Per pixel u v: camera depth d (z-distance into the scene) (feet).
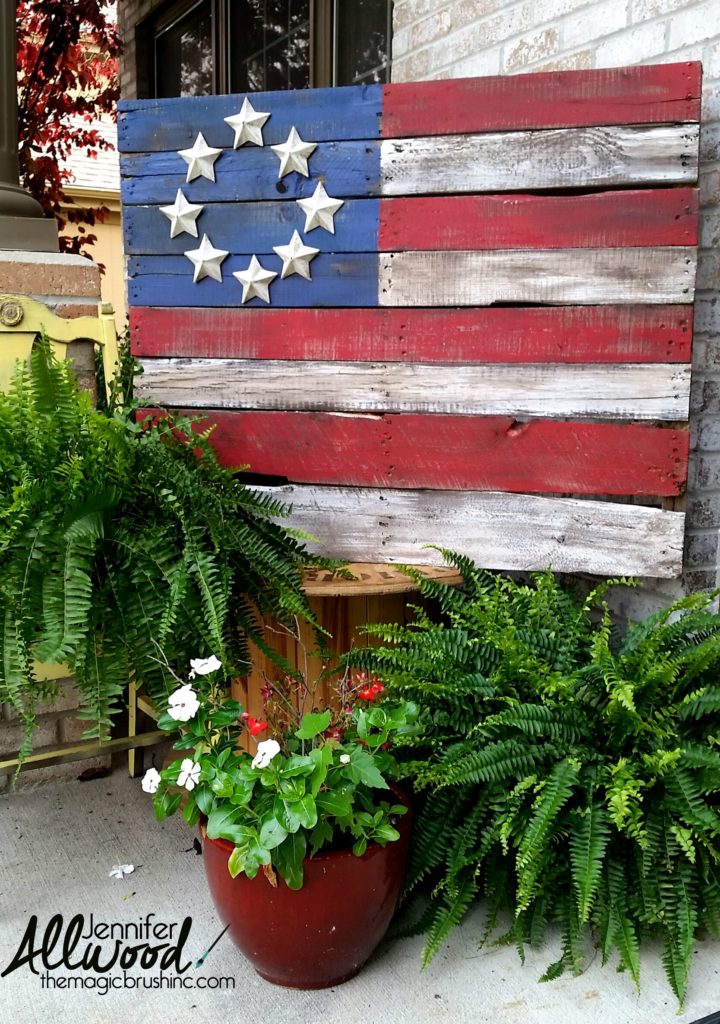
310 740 5.92
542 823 5.14
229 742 5.57
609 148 6.43
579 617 6.42
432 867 5.85
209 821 5.05
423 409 6.98
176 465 5.99
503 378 6.80
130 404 6.60
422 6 9.02
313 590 6.40
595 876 5.06
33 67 15.75
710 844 5.29
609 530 6.79
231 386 7.30
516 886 5.90
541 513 6.89
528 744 5.64
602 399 6.64
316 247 6.98
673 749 5.58
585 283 6.56
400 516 7.16
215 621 5.55
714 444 7.03
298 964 5.28
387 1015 5.27
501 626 6.30
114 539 5.69
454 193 6.76
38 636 5.27
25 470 5.28
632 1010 5.34
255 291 7.13
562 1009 5.34
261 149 6.97
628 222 6.43
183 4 14.07
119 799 7.79
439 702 6.21
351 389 7.08
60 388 5.55
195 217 7.15
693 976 5.63
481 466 6.94
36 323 6.98
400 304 6.90
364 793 5.34
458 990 5.49
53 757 7.30
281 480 7.66
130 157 7.24
